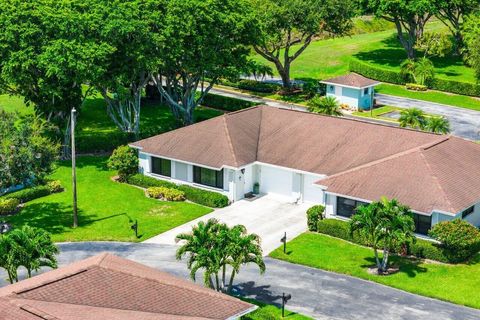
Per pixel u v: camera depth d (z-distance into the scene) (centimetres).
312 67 11638
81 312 3425
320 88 10012
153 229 6019
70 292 3638
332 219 5881
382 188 5738
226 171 6581
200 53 8081
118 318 3409
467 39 10719
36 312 3350
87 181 7138
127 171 7125
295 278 5138
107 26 7331
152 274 3997
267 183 6756
